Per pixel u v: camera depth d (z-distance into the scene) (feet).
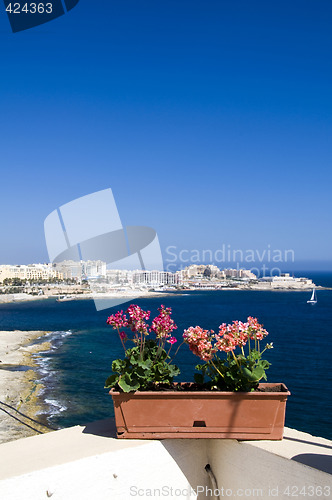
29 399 88.33
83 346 167.22
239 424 7.97
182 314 288.71
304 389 97.14
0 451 7.78
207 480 8.70
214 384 8.79
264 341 173.27
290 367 122.93
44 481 6.90
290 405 84.02
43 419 74.90
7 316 325.83
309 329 214.28
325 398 89.35
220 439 8.23
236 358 8.39
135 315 8.70
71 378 109.29
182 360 113.29
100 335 201.16
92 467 7.29
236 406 7.97
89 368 122.93
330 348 156.56
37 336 199.72
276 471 7.30
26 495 6.77
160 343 8.85
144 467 7.80
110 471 7.45
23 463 7.15
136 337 8.84
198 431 8.02
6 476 6.72
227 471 8.26
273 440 7.98
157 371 8.47
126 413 8.11
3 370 119.24
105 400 87.92
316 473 6.69
